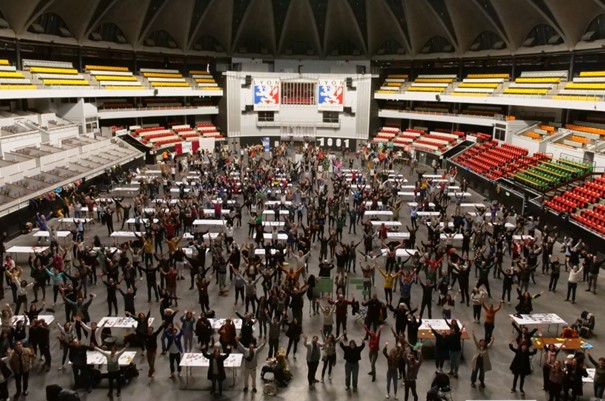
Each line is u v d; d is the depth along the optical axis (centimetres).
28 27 4612
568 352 1588
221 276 1989
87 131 4816
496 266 2239
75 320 1473
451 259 2056
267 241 2666
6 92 3788
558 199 3147
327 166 4572
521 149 4400
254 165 4416
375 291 2080
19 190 2964
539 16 4878
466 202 3775
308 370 1411
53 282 1839
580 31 4584
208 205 3098
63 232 2412
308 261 2394
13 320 1562
